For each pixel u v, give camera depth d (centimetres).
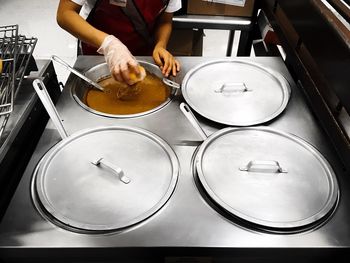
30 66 102
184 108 82
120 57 102
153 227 61
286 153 76
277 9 129
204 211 64
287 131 83
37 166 72
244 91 97
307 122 87
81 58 113
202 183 67
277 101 93
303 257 62
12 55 100
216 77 103
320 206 64
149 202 64
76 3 131
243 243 59
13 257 60
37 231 60
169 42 183
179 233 60
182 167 73
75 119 87
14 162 82
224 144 78
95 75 109
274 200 65
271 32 146
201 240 59
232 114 87
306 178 70
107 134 81
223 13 171
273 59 113
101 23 146
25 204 64
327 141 81
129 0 136
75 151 76
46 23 341
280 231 60
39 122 97
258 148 77
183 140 81
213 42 313
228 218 63
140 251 59
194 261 63
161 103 98
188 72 104
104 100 100
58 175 70
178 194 67
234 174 70
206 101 92
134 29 148
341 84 73
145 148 77
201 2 168
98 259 64
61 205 63
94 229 59
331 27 78
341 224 62
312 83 95
